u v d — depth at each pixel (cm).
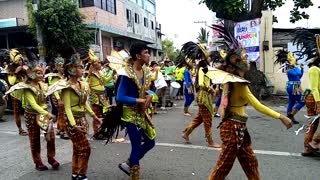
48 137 508
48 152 538
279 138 704
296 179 469
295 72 859
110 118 446
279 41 1681
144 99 423
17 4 2534
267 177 478
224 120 359
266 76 1473
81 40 2081
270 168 515
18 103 796
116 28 2936
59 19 1975
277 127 814
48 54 1852
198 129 808
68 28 2011
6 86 1002
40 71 513
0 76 1094
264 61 1478
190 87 933
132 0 3434
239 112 358
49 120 512
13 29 2488
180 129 821
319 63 542
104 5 2788
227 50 376
